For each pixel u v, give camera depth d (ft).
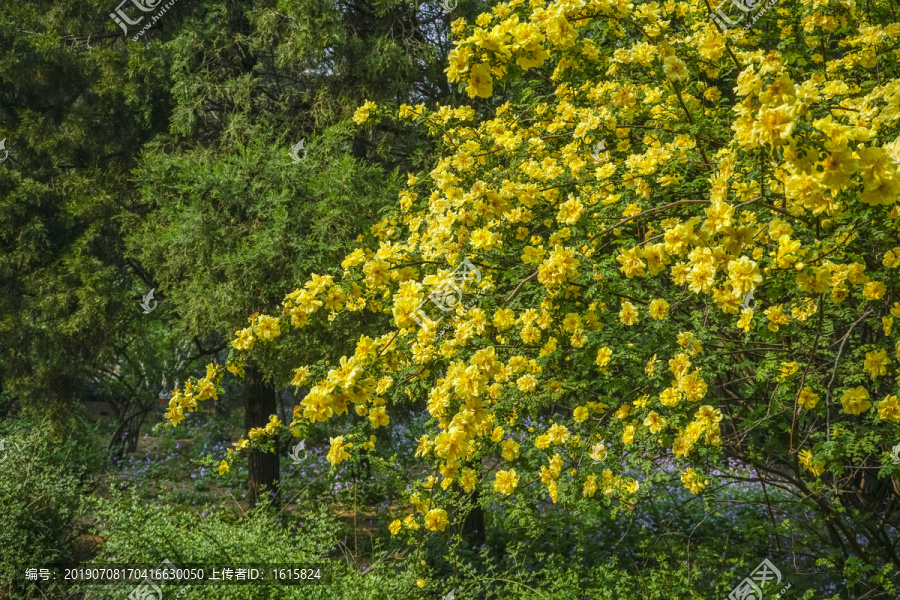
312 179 15.48
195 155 18.21
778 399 9.45
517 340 9.02
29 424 20.84
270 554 11.70
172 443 33.27
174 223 16.72
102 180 21.38
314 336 14.47
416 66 18.10
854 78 10.73
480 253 8.81
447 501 10.58
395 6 18.29
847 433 8.52
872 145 5.21
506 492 8.97
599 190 9.39
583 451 8.70
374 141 19.34
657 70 8.50
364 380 6.75
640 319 8.61
